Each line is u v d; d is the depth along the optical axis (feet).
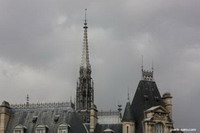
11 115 451.12
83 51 609.01
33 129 434.30
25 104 456.45
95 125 446.60
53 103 451.53
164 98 452.35
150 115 426.10
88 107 570.05
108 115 456.86
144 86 454.40
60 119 436.76
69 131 425.28
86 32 618.44
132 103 447.42
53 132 428.15
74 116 440.45
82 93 579.07
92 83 588.50
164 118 430.61
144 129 425.28
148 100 445.37
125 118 426.51
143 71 461.37
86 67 594.24
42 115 444.55
